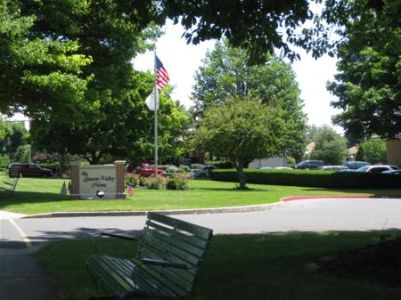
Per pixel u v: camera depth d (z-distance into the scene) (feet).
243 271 25.50
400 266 23.39
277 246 34.27
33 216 60.13
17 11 67.00
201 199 78.89
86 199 77.10
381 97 107.34
